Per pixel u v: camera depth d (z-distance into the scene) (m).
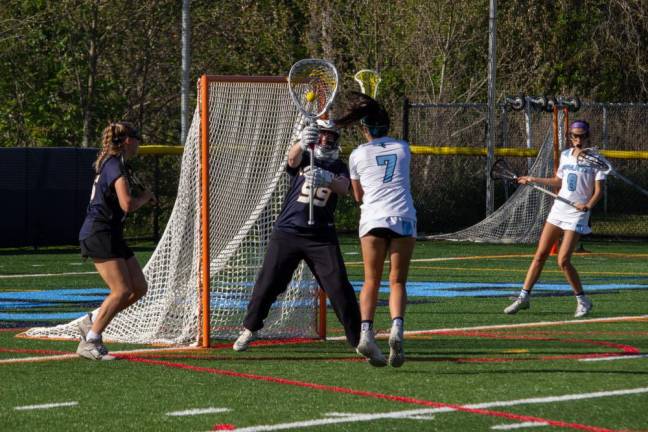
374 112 22.44
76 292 38.91
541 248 31.55
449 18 80.75
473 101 83.88
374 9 80.50
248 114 26.56
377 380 21.41
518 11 87.56
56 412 18.48
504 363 23.44
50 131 71.12
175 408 18.80
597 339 27.20
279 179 27.08
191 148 26.39
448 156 67.25
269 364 23.33
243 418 18.02
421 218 66.94
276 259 23.94
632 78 97.81
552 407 18.88
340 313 23.44
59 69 71.00
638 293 38.75
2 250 56.84
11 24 70.12
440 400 19.45
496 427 17.39
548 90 91.69
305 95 26.42
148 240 62.22
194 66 75.50
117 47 72.88
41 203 56.09
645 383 21.09
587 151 31.47
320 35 80.69
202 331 25.70
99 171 23.36
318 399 19.53
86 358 23.84
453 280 43.22
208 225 25.48
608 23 93.19
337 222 67.25
